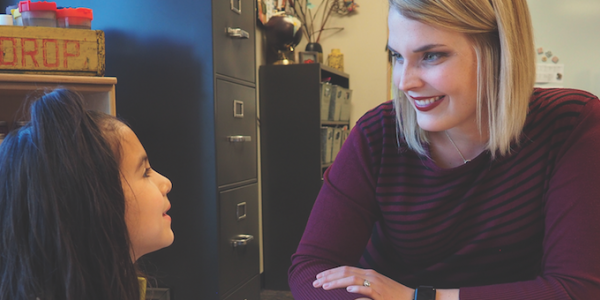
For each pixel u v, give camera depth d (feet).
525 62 2.42
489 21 2.30
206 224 6.19
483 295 2.52
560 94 2.70
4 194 1.81
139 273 2.70
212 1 6.01
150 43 6.22
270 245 9.63
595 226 2.41
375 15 11.56
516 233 2.72
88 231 1.79
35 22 4.83
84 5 6.35
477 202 2.77
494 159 2.68
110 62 6.35
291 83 9.40
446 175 2.76
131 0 6.24
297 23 9.66
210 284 6.20
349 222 3.10
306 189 9.39
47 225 1.74
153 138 6.28
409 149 2.96
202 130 6.13
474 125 2.65
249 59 7.17
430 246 2.93
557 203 2.54
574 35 10.51
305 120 9.36
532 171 2.65
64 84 4.72
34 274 1.75
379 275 2.81
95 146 1.86
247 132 7.11
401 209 2.96
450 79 2.32
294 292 2.96
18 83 4.47
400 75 2.50
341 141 10.68
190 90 6.13
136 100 6.30
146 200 2.12
